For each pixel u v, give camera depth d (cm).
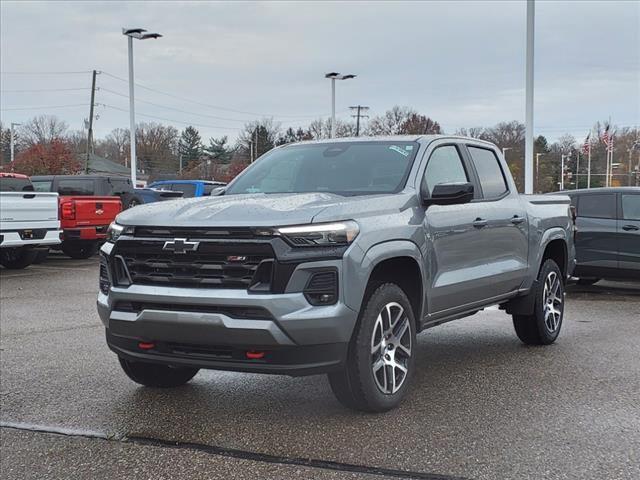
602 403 502
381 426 451
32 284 1234
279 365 416
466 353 676
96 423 464
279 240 413
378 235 455
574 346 709
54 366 621
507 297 648
